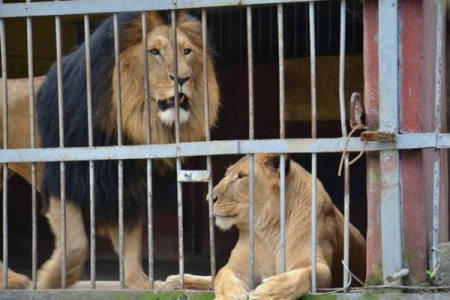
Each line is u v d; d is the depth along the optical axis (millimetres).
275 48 17125
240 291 7578
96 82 9352
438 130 7348
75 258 9250
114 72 9352
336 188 15773
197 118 9602
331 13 16641
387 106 7348
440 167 8180
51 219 9375
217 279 7844
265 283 7410
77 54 9680
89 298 8031
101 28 9555
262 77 16812
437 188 7359
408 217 7391
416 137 7273
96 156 8117
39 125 9898
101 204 9352
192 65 9461
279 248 8711
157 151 7969
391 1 7328
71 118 9438
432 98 8203
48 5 8180
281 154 7727
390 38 7336
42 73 17859
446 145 7297
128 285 9422
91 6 8109
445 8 9562
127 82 9352
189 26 9539
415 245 7387
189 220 16344
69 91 9516
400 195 7387
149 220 8016
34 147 8312
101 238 16703
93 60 9430
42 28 17781
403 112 7402
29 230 17781
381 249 7418
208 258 16203
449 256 7672
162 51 9203
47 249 17469
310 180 8898
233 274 8000
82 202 9258
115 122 9398
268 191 8758
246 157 8930
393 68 7336
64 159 8195
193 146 7852
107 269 15500
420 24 7371
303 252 8508
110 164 9273
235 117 16938
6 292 8242
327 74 16266
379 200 7449
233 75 17016
